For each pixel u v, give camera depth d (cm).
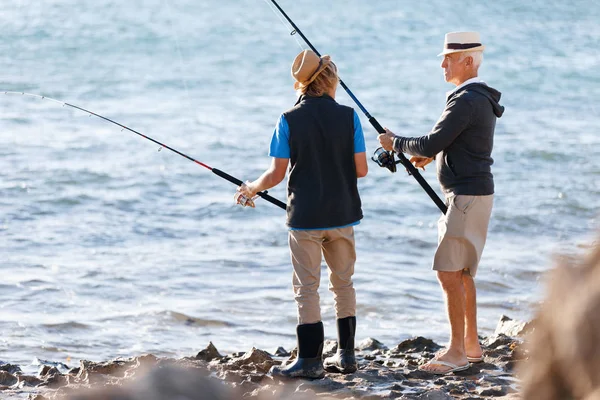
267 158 3058
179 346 1219
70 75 5628
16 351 1163
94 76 5606
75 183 2503
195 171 2741
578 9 11025
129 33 8150
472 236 870
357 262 1742
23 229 1977
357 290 1513
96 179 2570
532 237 2025
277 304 1434
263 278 1606
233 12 10100
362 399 802
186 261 1719
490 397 823
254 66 6309
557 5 11381
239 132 3591
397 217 2189
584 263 184
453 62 880
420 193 2452
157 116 4022
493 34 8544
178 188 2500
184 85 5309
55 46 7200
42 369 962
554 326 184
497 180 2650
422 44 7862
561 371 182
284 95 4925
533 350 188
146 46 7344
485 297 1509
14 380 925
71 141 3206
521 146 3186
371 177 2634
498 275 1638
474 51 873
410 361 979
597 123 3834
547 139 3344
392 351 1073
